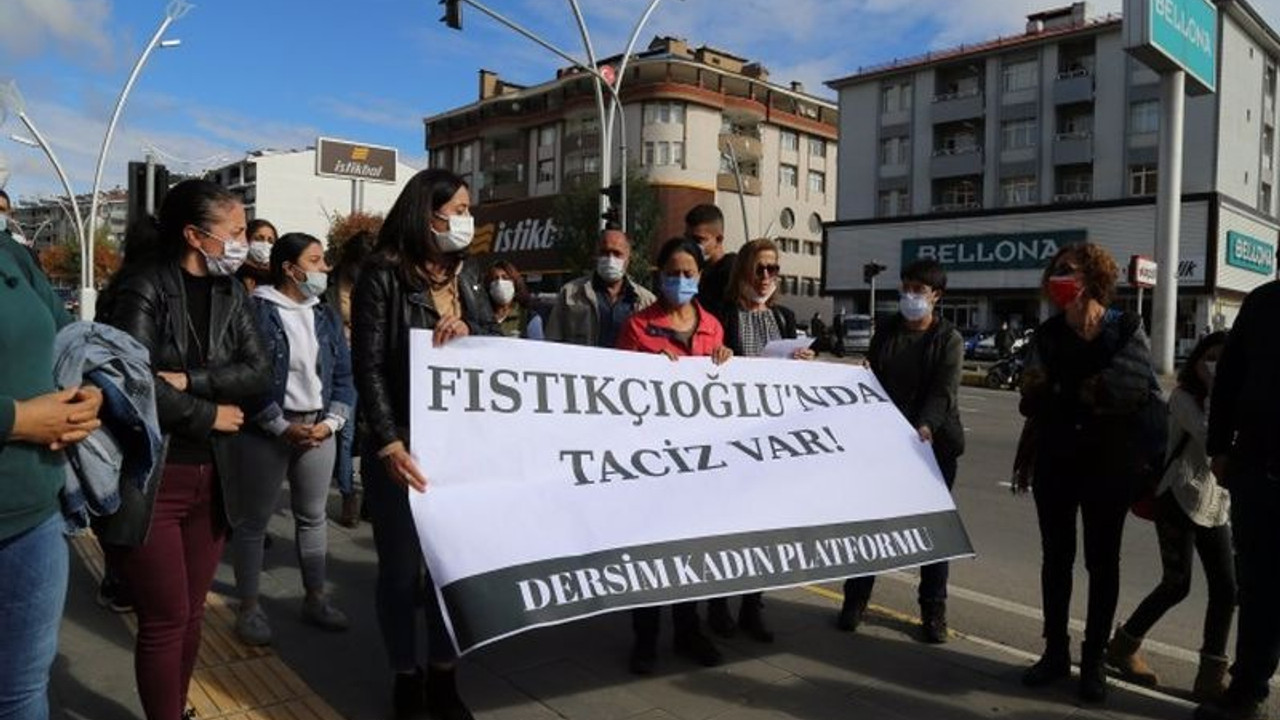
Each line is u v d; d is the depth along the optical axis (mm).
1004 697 3752
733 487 3566
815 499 3705
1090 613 3740
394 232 3281
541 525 3117
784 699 3658
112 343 2520
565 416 3393
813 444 3875
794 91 68312
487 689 3668
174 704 2928
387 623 3314
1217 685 3822
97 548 5379
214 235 3045
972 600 5320
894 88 53812
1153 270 24469
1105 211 38094
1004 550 6566
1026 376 3830
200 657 3846
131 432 2514
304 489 4305
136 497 2641
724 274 4781
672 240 4016
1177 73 24188
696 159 60125
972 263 42219
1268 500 3270
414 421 3080
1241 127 44531
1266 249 39812
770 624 4605
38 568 2119
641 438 3510
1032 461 4031
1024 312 41625
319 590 4340
